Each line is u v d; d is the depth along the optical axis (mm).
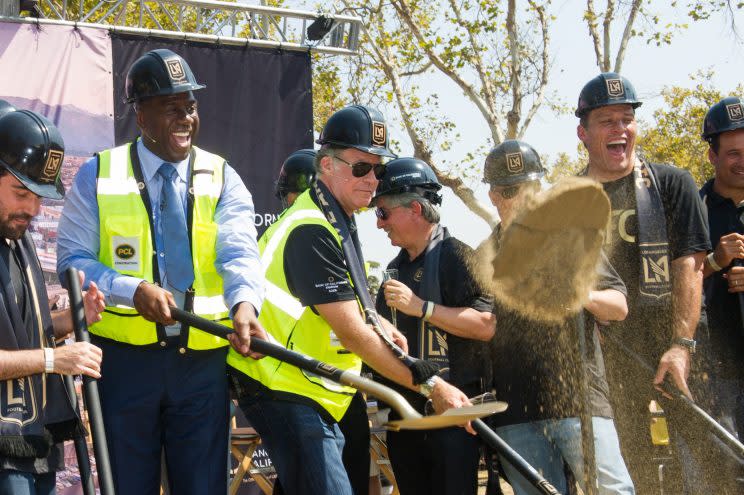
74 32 6758
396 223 4141
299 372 3543
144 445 3479
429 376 3527
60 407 3217
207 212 3627
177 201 3590
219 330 3365
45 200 6445
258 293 3520
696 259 4707
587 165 4859
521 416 3920
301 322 3611
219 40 7148
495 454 4023
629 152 4711
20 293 3262
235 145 7152
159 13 13617
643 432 4762
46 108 6633
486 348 4090
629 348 4664
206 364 3555
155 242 3547
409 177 4129
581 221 3701
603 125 4684
